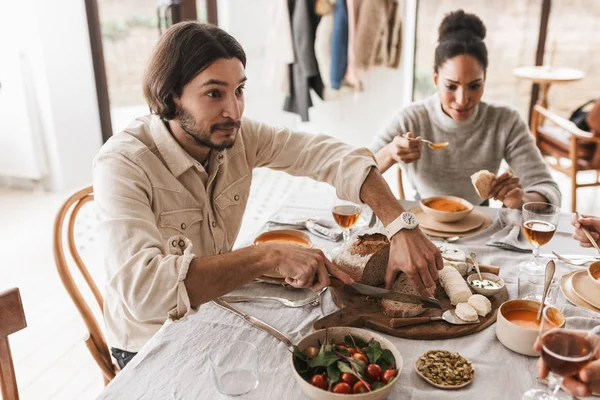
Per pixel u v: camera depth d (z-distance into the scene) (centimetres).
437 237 152
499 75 437
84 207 378
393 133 209
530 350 100
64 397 201
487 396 91
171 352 103
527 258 140
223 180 142
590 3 409
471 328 108
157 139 129
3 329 103
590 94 442
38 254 309
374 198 138
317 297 121
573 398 89
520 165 201
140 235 109
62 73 385
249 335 109
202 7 423
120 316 130
